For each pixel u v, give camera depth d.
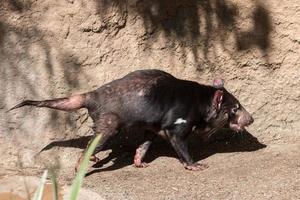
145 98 8.57
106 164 9.02
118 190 7.89
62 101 8.43
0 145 8.85
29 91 8.85
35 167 8.89
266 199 7.56
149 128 8.80
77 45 8.95
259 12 9.52
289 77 9.75
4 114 8.81
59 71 8.91
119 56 9.18
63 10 8.83
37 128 8.92
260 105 9.80
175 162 9.12
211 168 8.81
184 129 8.84
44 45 8.82
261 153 9.46
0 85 8.76
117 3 9.00
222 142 9.91
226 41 9.52
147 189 7.93
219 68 9.58
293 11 9.55
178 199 7.58
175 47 9.38
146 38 9.25
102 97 8.49
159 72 8.95
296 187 7.91
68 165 9.02
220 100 9.05
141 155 8.89
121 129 8.70
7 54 8.72
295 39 9.62
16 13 8.67
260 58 9.62
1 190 8.05
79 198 7.64
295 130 9.92
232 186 8.00
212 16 9.42
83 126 9.11
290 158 9.15
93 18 8.94
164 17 9.26
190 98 8.87
